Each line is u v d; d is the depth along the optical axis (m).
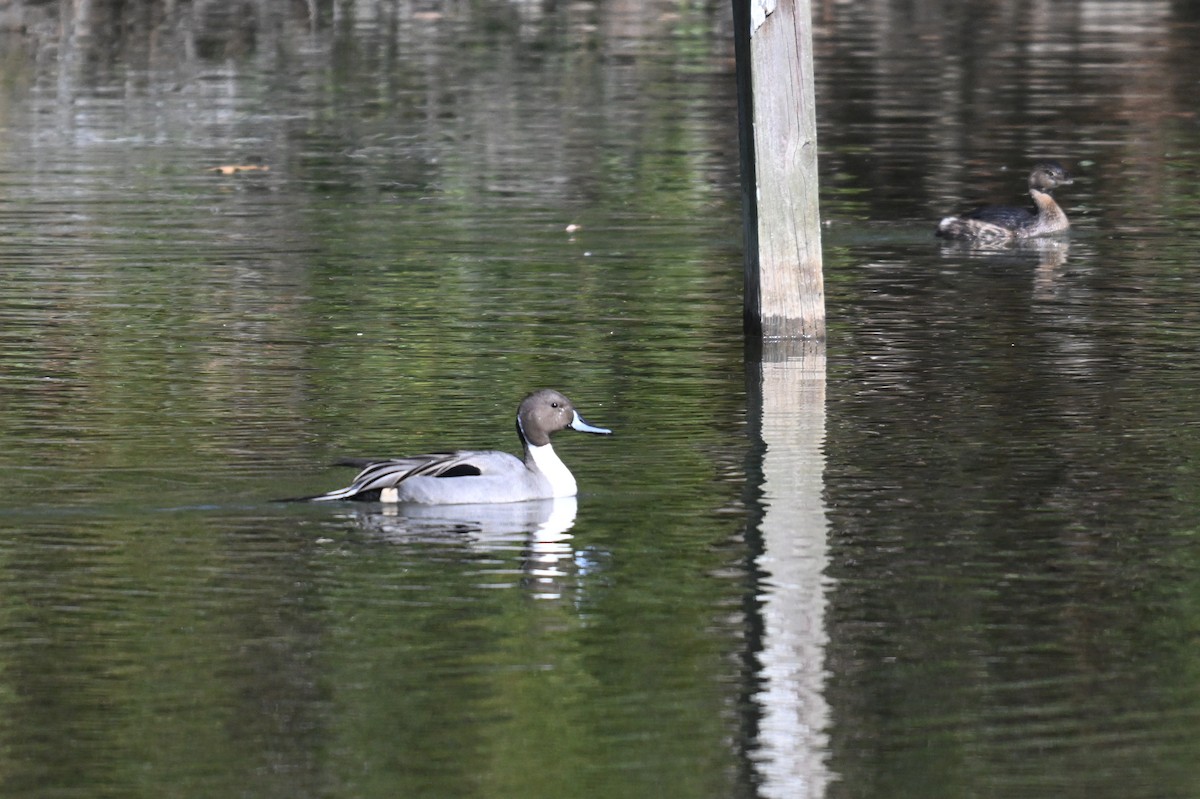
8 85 35.59
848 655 10.41
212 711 9.65
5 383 16.94
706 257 23.25
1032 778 8.91
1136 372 17.42
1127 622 10.91
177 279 21.72
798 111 18.70
